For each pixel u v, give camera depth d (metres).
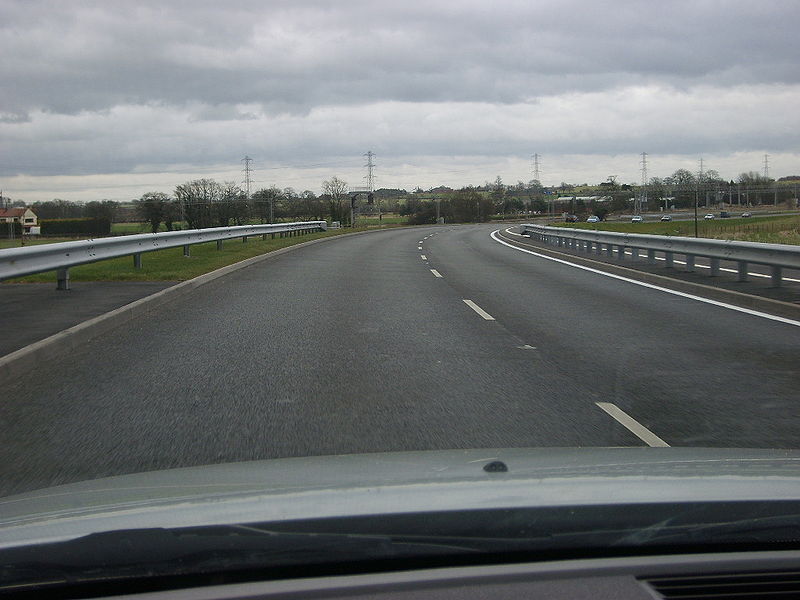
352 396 6.82
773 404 6.60
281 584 2.16
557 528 2.30
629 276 19.09
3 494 4.40
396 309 12.98
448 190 156.75
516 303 13.86
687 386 7.29
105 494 2.96
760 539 2.40
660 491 2.64
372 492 2.66
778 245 14.05
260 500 2.62
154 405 6.49
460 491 2.64
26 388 7.12
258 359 8.54
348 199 105.75
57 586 2.25
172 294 13.98
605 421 6.01
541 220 128.75
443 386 7.26
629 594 2.09
